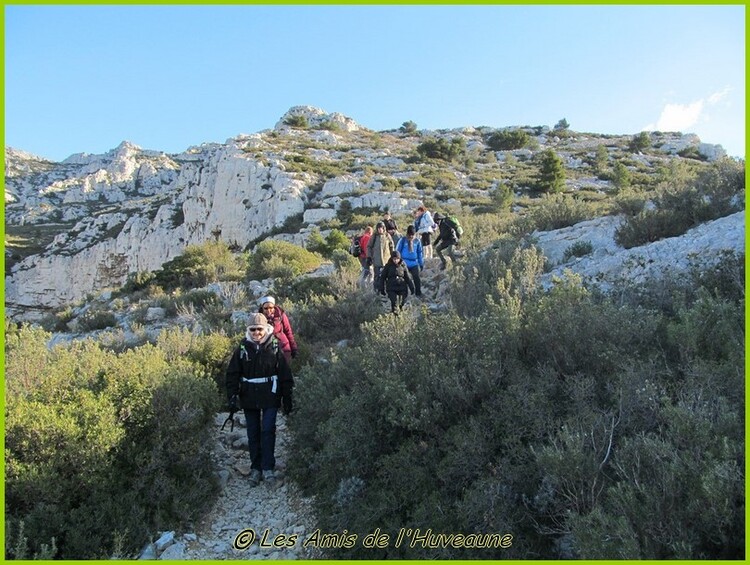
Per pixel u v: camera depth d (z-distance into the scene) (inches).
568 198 551.2
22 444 155.1
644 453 112.4
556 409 142.9
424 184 1622.8
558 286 197.8
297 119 2972.4
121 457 175.3
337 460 165.8
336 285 475.8
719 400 120.4
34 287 2095.2
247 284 641.6
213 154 2113.7
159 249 2000.5
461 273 329.4
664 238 340.8
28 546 139.3
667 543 98.0
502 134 2652.6
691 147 2300.7
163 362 233.5
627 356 150.7
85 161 5068.9
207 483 179.0
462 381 159.9
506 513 121.6
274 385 201.3
